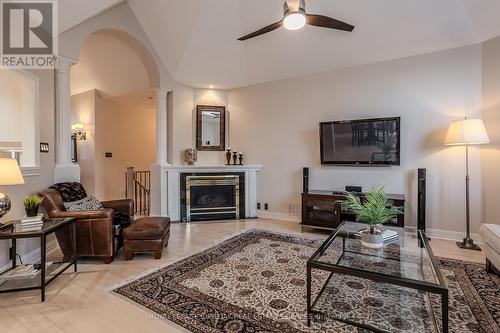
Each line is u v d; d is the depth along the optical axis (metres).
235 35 4.36
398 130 3.96
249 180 5.37
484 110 3.53
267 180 5.32
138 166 7.12
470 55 3.61
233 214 5.25
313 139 4.81
